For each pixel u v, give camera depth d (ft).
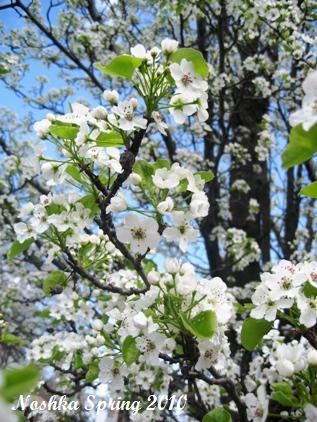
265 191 29.17
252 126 29.07
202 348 8.25
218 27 22.35
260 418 8.29
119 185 9.55
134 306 8.67
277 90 24.26
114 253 11.83
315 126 5.82
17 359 25.09
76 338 12.86
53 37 24.13
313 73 5.66
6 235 26.81
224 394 14.85
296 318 8.54
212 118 26.71
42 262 27.43
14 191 27.12
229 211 28.58
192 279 8.21
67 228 10.34
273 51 27.40
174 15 22.99
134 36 27.30
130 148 9.41
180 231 8.85
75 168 10.31
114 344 11.18
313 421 7.00
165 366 11.14
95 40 25.18
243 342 8.40
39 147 10.12
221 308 8.35
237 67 29.19
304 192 7.69
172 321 8.16
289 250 28.78
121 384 9.55
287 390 8.57
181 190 9.45
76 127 9.31
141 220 8.84
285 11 19.69
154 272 8.36
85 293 16.14
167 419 15.75
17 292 27.78
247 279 26.91
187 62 9.07
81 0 26.53
